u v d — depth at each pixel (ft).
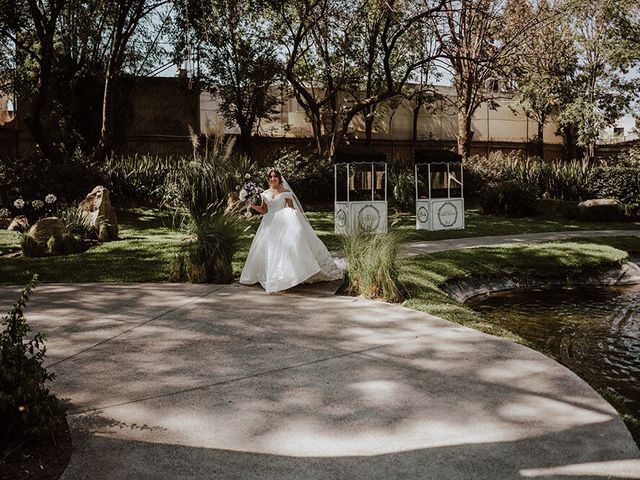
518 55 79.00
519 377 14.78
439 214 52.95
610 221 65.16
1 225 50.57
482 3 74.90
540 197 80.12
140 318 20.68
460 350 17.08
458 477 9.89
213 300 23.72
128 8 62.34
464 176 81.61
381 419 12.20
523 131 107.55
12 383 10.75
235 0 68.18
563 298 30.50
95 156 65.41
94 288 26.23
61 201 55.36
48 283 27.66
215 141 54.65
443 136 101.50
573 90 91.76
